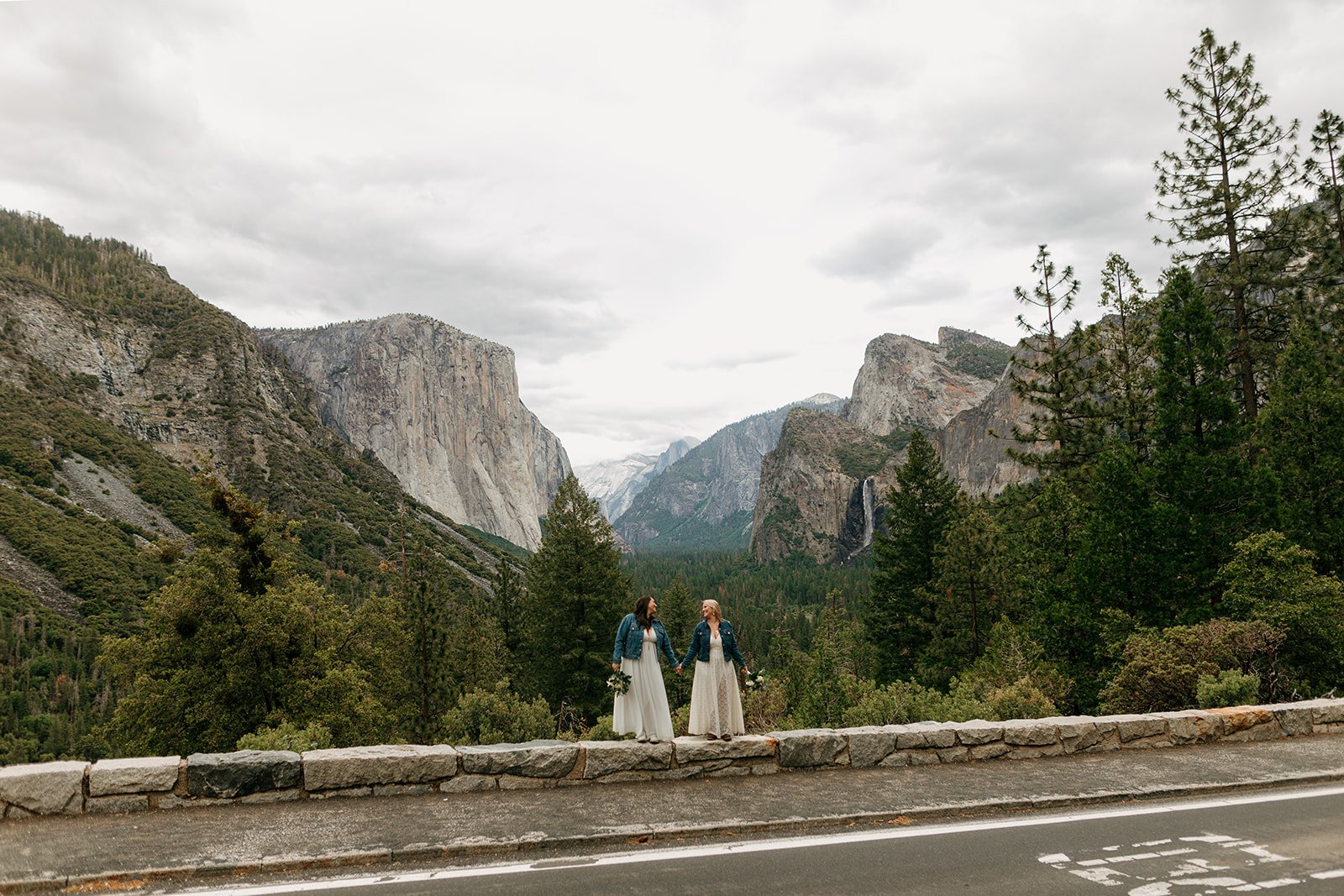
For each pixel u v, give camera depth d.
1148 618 21.20
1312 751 9.99
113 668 29.81
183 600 29.34
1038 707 18.59
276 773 7.52
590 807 7.49
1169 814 7.53
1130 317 31.30
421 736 37.88
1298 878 5.82
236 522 33.16
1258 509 20.98
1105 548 22.52
